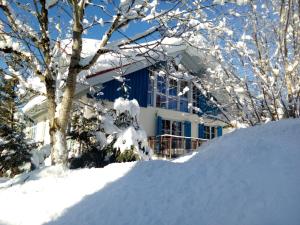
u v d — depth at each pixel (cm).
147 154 1116
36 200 470
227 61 980
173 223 322
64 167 666
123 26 773
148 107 1619
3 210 452
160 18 755
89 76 1244
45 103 1502
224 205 325
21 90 845
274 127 600
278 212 284
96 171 566
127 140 1065
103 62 1083
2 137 1387
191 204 348
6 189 583
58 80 828
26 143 1384
